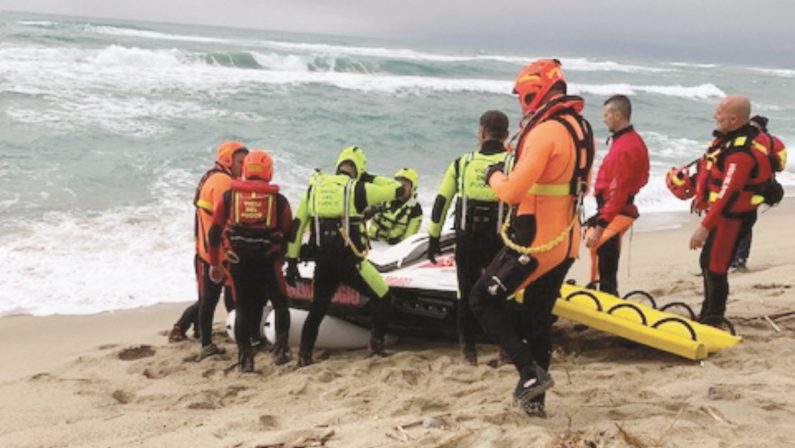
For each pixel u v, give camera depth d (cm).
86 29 4144
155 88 2134
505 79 3641
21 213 1025
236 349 606
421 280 583
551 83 364
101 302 770
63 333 682
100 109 1781
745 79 6069
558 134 353
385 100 2481
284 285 542
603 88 3856
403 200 542
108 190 1172
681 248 1054
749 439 355
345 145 1722
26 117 1611
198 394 487
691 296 739
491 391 451
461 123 2147
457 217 493
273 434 385
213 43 4088
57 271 840
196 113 1875
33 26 3916
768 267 880
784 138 2450
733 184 518
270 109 2034
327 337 591
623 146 537
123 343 636
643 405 408
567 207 365
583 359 535
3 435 421
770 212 1323
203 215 568
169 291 811
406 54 4881
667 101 3519
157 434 412
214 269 533
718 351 520
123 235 974
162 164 1347
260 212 506
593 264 607
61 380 521
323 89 2528
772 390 432
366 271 545
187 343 631
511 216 378
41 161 1295
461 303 519
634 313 545
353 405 448
